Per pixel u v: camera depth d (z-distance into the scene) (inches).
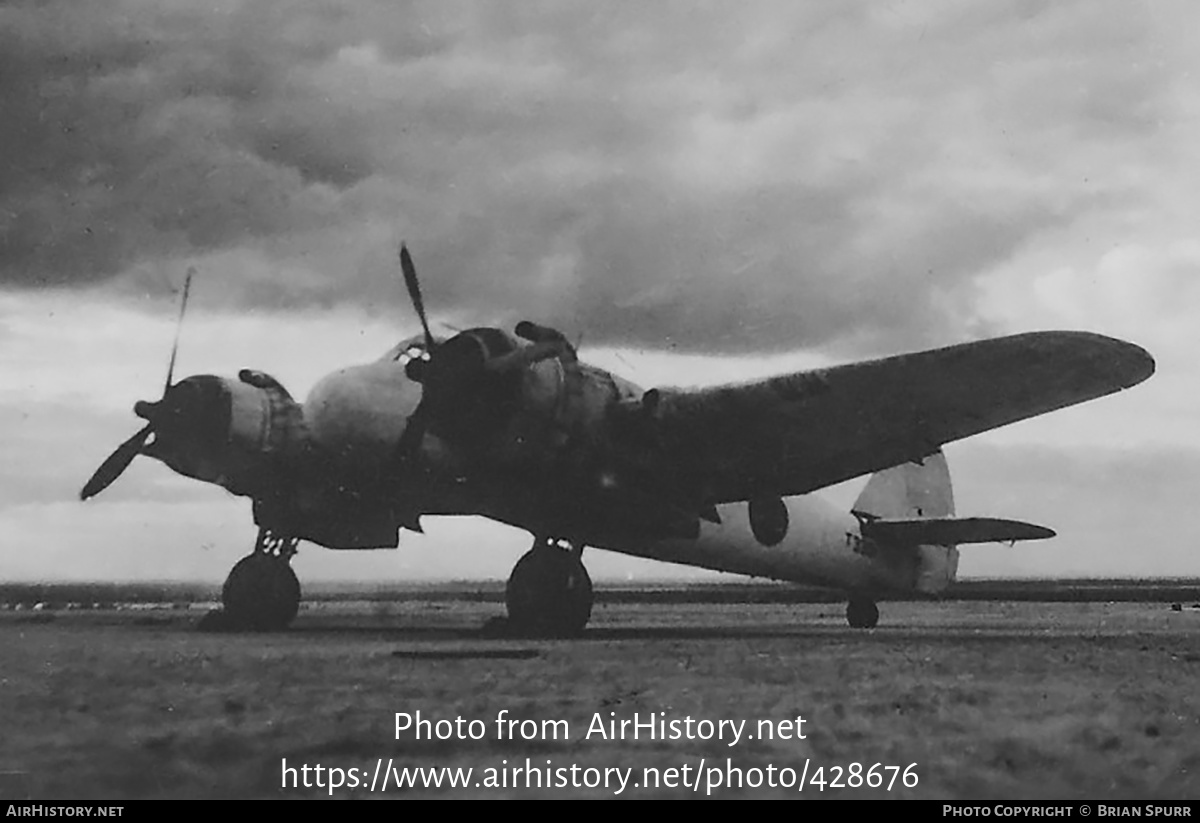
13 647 492.1
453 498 602.5
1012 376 561.0
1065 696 362.3
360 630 647.8
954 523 884.6
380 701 336.2
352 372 593.0
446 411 565.3
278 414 578.6
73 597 1449.3
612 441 584.4
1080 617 1054.4
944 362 557.6
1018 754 273.9
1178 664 473.4
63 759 262.4
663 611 1278.3
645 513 609.9
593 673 411.2
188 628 648.4
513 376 559.8
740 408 579.2
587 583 637.9
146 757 263.9
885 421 595.5
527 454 567.8
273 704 331.6
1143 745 284.5
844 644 585.9
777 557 813.9
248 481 587.8
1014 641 630.5
